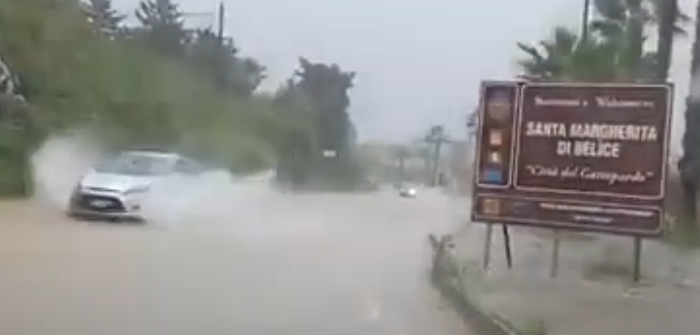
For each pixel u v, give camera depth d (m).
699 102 21.42
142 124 36.03
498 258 18.09
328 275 15.09
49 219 19.77
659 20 24.80
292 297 12.41
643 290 14.21
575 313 11.84
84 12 32.53
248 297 12.07
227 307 11.16
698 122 21.42
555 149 15.44
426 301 12.93
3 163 24.45
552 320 11.21
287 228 23.70
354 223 28.55
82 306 10.50
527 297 13.08
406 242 22.86
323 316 11.12
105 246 15.95
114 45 37.59
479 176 16.09
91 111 31.00
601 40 29.28
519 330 10.30
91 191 20.50
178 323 9.95
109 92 33.25
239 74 57.12
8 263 13.23
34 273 12.53
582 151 15.22
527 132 15.69
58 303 10.56
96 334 9.09
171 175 21.88
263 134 57.97
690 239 20.73
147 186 20.98
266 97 64.44
